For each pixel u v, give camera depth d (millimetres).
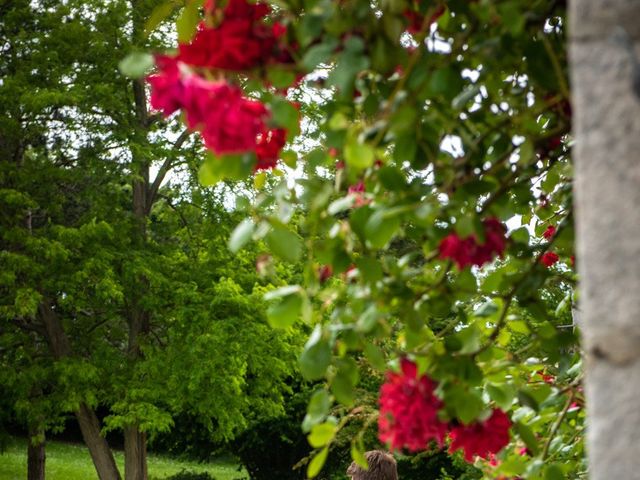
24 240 12742
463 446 2076
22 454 25312
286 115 1754
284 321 1881
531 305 2291
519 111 2037
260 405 14453
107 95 12883
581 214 1090
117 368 13648
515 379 2311
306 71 1807
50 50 13281
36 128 13055
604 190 1078
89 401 12977
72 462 25938
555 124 2301
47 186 13367
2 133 13305
